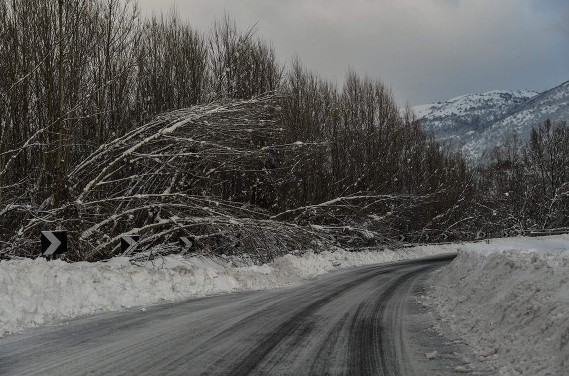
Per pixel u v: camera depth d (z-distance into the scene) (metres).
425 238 47.66
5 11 16.23
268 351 6.58
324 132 32.94
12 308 8.55
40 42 16.44
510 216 59.78
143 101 21.72
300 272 20.16
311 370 5.68
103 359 6.09
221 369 5.68
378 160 38.22
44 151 16.30
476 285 10.27
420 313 9.98
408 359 6.20
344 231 31.25
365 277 18.88
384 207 37.38
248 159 19.62
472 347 6.79
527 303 6.71
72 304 9.88
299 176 28.52
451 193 51.25
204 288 13.77
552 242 35.53
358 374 5.53
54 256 14.03
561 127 64.00
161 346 6.82
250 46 25.81
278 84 26.33
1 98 15.09
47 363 5.89
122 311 10.01
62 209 14.96
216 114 17.48
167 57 22.72
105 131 19.59
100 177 16.73
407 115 47.03
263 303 11.31
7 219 16.12
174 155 17.44
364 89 39.78
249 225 17.34
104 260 14.81
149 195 16.77
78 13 16.62
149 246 18.70
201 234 19.25
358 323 8.75
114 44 18.84
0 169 15.25
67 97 16.42
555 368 4.82
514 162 67.38
